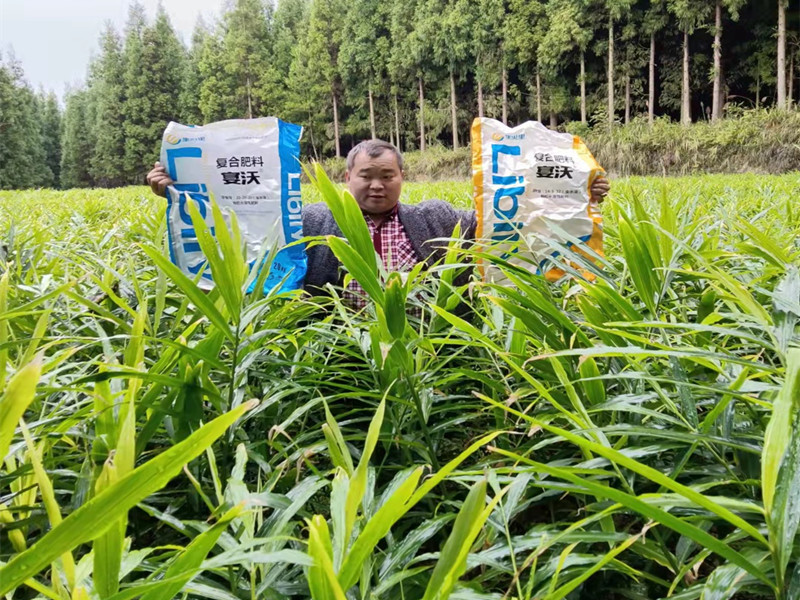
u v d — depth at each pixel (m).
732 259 1.67
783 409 0.52
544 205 1.66
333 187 1.02
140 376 0.79
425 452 0.99
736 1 21.00
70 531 0.40
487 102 30.14
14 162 46.09
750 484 0.70
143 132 43.44
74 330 1.38
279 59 40.75
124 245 2.63
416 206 2.43
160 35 44.50
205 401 1.12
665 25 24.39
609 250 2.23
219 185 1.55
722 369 0.87
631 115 26.70
